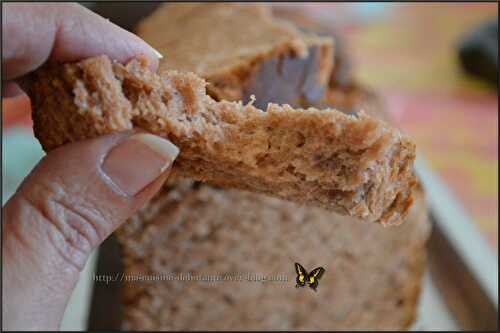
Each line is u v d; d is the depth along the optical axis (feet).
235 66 0.66
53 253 0.51
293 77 0.73
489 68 1.14
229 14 0.81
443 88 1.17
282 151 0.53
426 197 0.90
